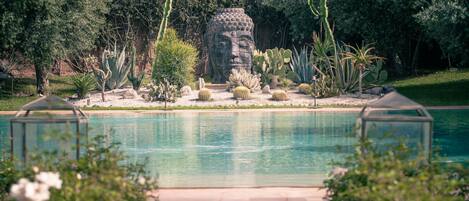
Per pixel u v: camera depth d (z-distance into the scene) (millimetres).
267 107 25891
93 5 33344
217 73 32688
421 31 34594
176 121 21672
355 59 29203
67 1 32094
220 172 12086
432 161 7133
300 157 13859
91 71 34000
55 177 5555
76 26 31859
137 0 39281
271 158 13805
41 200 5371
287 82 31656
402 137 7168
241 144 16078
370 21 35344
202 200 8805
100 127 20047
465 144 15828
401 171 6414
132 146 15828
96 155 7004
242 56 32188
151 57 40031
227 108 25750
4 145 15633
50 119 8094
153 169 12477
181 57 29703
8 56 34219
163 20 30594
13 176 7297
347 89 29859
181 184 10680
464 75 34906
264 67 32000
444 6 26375
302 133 18125
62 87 34875
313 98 28656
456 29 26969
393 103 7805
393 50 36688
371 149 6859
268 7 42188
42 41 30781
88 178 6254
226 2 41188
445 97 28562
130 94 28688
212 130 19062
